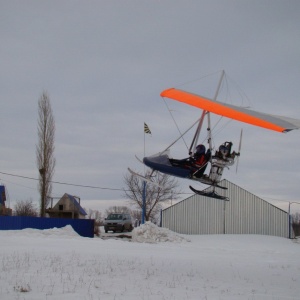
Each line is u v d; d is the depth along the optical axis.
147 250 24.69
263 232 40.97
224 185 42.38
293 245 34.22
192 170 14.74
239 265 19.59
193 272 16.69
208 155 14.88
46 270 15.34
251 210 41.56
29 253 19.70
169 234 35.38
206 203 42.78
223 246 33.00
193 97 13.52
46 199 43.44
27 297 11.36
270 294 12.90
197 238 37.62
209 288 13.55
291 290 13.77
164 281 14.41
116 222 46.59
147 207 59.34
